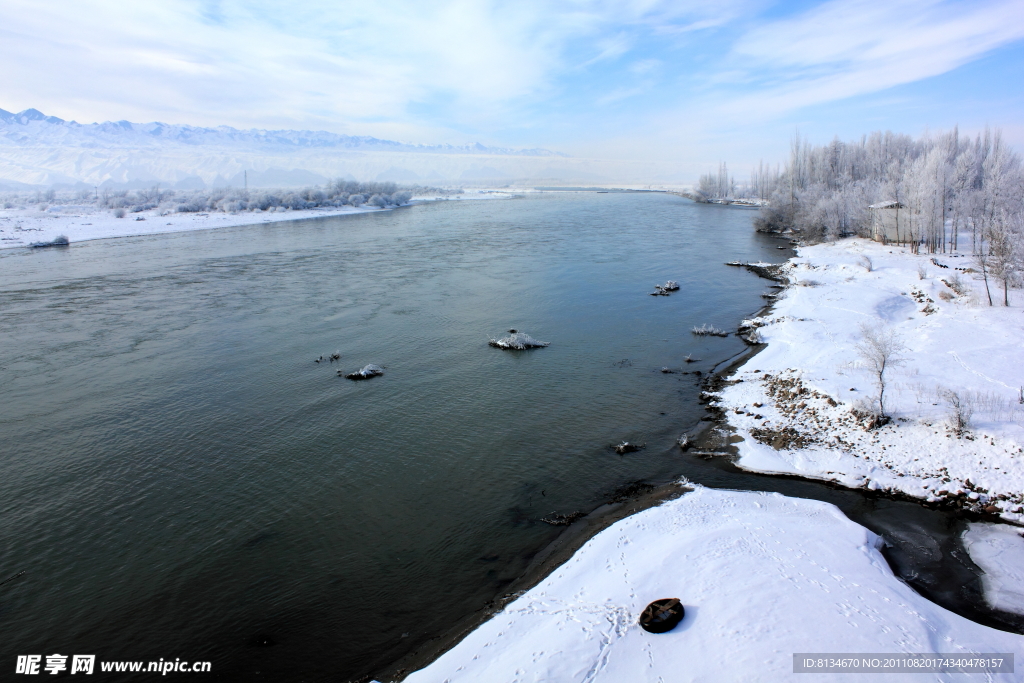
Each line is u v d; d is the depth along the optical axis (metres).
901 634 13.33
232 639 15.05
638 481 22.11
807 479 21.75
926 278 47.97
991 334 32.44
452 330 41.94
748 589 14.95
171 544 18.84
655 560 16.55
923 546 17.80
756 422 26.39
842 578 15.38
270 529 19.59
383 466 23.48
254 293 53.25
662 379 32.41
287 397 30.19
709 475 22.36
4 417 27.73
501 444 25.17
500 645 13.92
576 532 19.02
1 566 17.83
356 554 18.30
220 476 22.84
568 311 47.12
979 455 21.27
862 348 30.08
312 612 15.96
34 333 40.66
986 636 13.64
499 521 19.83
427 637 14.94
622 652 13.21
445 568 17.58
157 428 26.78
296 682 13.73
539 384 31.81
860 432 24.00
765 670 12.27
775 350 35.34
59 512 20.55
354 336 40.47
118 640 15.07
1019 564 16.88
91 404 29.28
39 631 15.36
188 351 37.19
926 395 25.69
